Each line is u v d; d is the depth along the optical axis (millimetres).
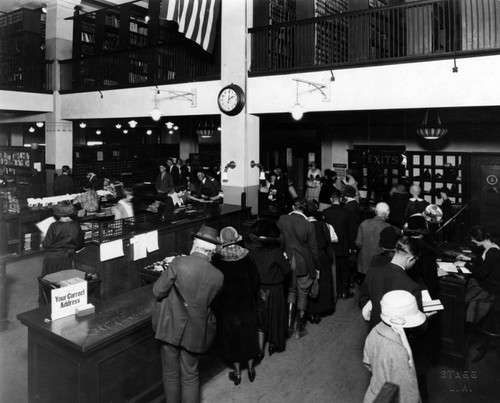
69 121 15156
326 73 8961
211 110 10844
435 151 12070
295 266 5492
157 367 4090
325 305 6004
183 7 9344
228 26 10195
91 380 3467
